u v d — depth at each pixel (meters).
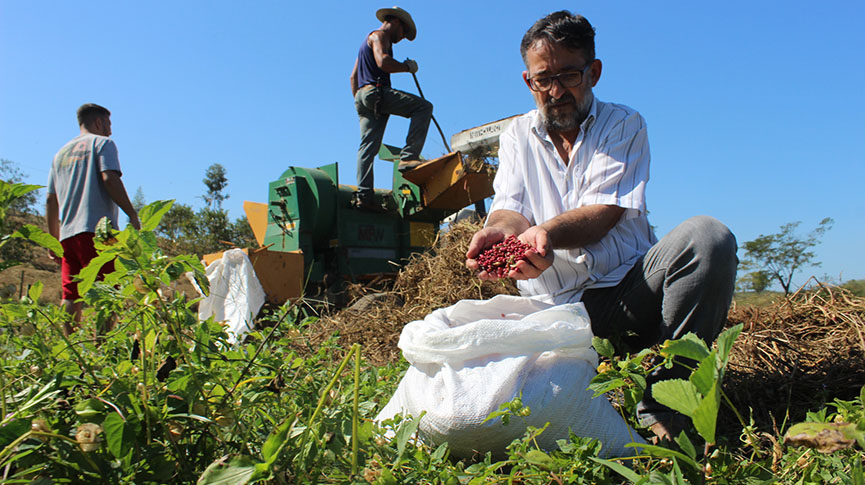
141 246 1.28
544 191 2.93
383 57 7.54
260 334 1.78
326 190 7.80
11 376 1.56
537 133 2.92
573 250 2.72
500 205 3.03
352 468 1.21
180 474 1.24
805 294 3.73
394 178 8.70
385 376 2.62
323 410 1.42
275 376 1.59
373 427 1.52
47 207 5.03
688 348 0.97
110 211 4.83
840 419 1.30
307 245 7.66
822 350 2.95
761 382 2.65
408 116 8.02
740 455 1.86
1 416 1.23
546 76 2.70
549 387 1.85
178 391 1.31
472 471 1.45
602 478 1.34
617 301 2.69
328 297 7.42
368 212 8.25
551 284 2.83
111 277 1.30
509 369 1.85
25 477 1.09
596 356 2.03
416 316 4.60
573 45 2.65
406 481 1.35
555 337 1.92
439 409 1.84
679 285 2.35
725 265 2.29
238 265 4.62
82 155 4.75
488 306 2.33
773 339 3.06
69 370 1.47
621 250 2.77
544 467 1.39
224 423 1.34
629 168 2.69
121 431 1.12
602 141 2.74
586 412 1.87
